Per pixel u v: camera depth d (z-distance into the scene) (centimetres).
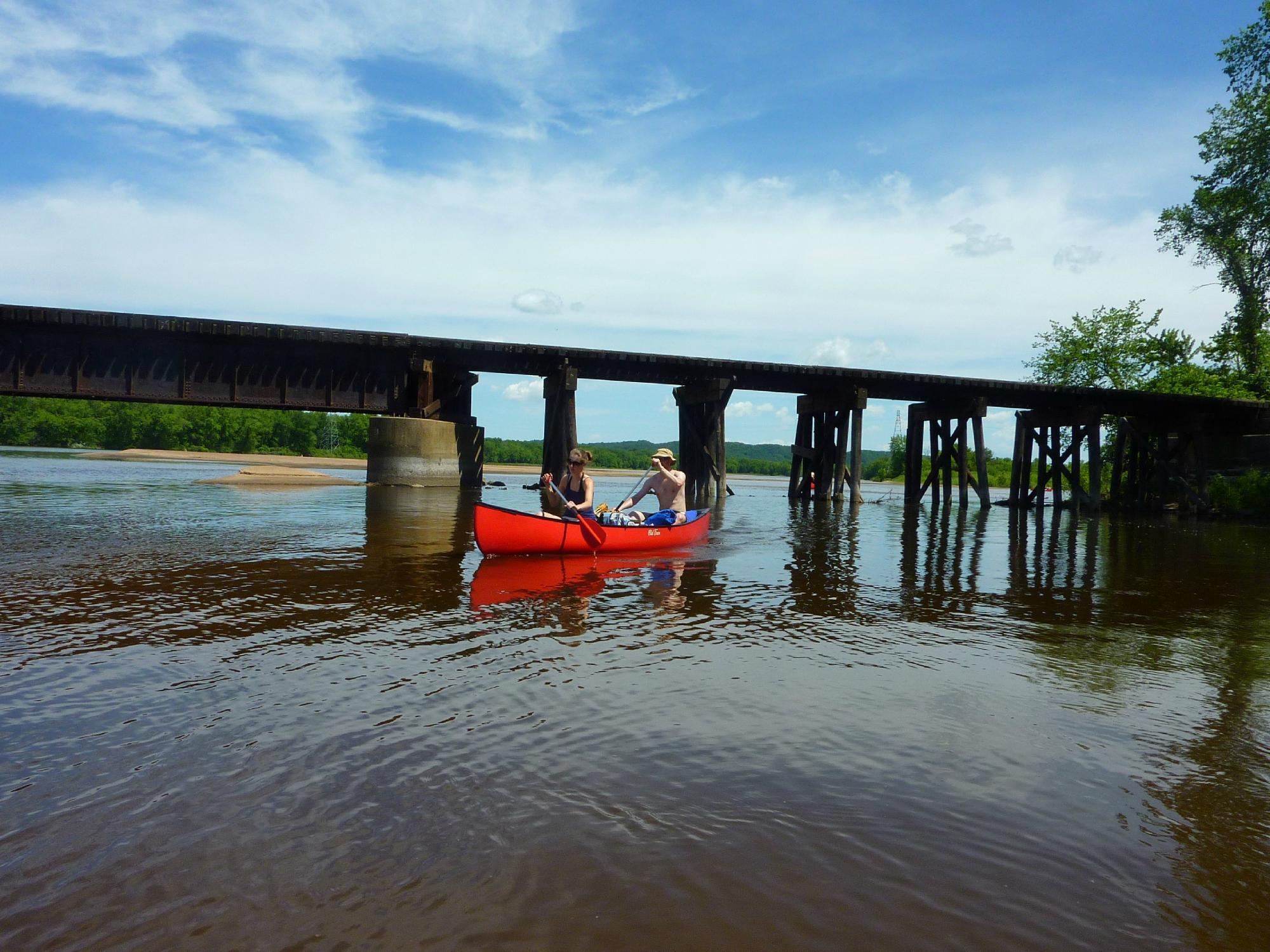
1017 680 470
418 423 2336
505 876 233
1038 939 211
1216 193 2895
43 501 1590
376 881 229
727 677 458
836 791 302
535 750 335
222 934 201
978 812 288
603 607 651
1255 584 923
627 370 2527
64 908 211
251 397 2195
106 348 2047
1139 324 3288
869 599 745
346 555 919
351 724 362
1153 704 427
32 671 429
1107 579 938
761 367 2528
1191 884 242
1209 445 2697
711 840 260
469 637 535
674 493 1112
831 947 204
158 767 307
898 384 2581
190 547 952
